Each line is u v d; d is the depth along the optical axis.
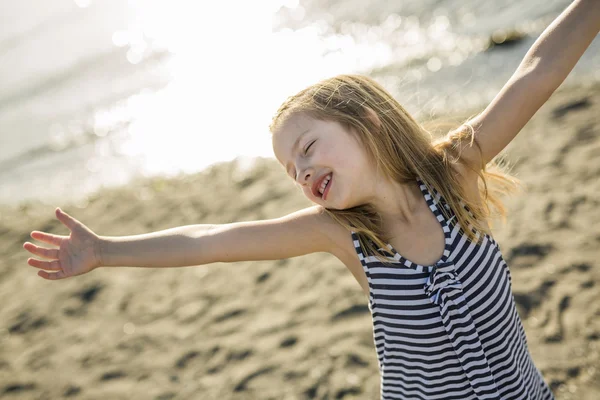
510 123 1.78
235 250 1.79
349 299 3.87
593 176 4.20
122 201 6.77
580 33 1.76
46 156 8.93
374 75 7.82
